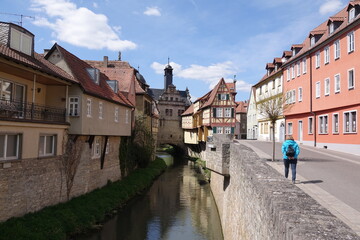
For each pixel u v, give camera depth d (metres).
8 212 12.86
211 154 15.53
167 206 22.31
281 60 38.03
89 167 20.48
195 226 18.00
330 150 23.08
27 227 12.77
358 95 20.03
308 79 28.19
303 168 13.55
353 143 20.55
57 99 18.19
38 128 14.83
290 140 10.75
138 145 33.38
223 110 44.84
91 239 15.09
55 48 19.03
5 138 12.87
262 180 6.60
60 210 15.65
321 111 25.94
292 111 31.64
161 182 31.83
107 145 24.06
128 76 32.69
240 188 10.06
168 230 17.22
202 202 23.67
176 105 68.88
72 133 17.89
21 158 13.60
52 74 15.48
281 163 15.02
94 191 20.98
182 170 41.34
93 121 19.89
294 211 4.48
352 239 3.47
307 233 3.63
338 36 22.84
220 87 45.28
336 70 23.17
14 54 13.76
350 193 8.88
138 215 19.86
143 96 37.19
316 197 8.42
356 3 20.70
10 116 13.88
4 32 14.60
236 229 10.77
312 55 27.48
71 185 17.97
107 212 18.78
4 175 12.62
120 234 16.17
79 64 22.30
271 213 5.17
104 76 28.31
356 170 13.04
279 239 4.46
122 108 26.48
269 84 40.22
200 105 51.56
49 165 15.85
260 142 31.73
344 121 22.09
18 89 16.00
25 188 13.94
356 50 20.34
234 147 12.23
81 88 18.09
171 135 68.00
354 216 6.71
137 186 26.72
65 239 13.79
